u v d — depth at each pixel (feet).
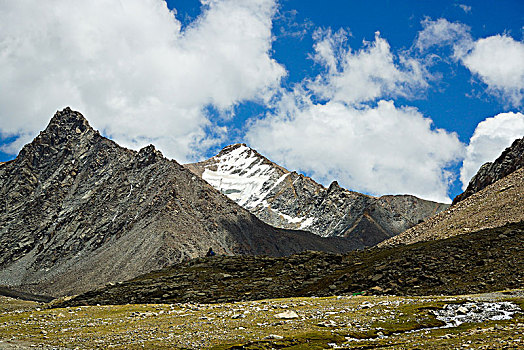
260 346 146.51
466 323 164.76
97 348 157.28
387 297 245.65
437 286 293.02
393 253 402.31
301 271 415.44
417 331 159.53
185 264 506.48
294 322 183.83
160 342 160.66
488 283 276.00
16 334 191.83
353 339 152.66
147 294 404.77
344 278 361.71
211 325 191.42
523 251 308.81
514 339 125.18
